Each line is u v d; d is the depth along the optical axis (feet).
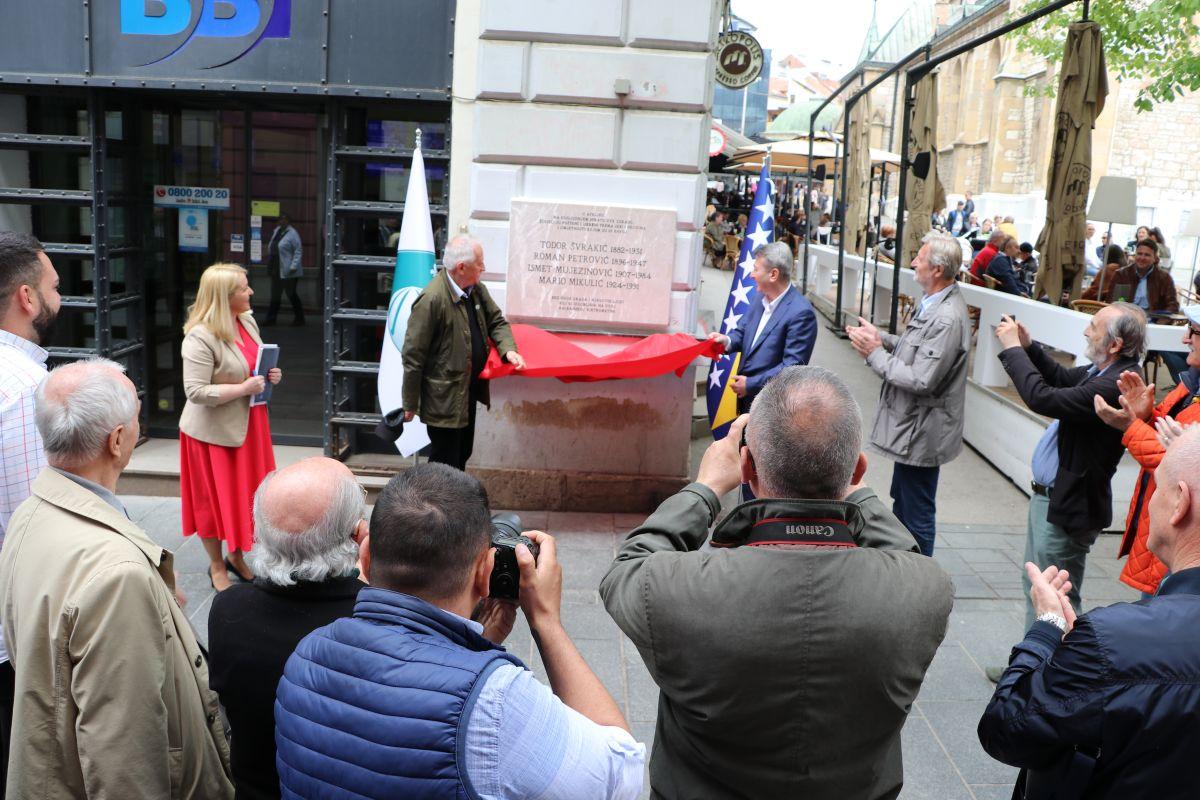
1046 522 14.07
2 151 21.93
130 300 22.95
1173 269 77.87
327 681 5.50
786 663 5.95
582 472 21.31
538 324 20.74
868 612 5.98
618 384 20.92
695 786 6.45
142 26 20.56
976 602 17.53
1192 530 6.54
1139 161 102.42
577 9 19.44
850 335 16.87
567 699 6.00
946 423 16.46
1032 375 13.56
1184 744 5.77
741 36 34.71
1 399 8.64
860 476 7.15
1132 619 6.01
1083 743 5.98
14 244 9.21
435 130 21.56
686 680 6.14
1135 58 44.39
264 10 20.40
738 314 22.91
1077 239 25.12
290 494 6.91
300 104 22.63
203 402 15.67
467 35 20.02
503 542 6.22
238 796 7.10
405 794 5.13
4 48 20.67
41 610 6.93
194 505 16.52
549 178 20.25
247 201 23.39
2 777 8.72
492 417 21.17
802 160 67.87
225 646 6.92
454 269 17.70
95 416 7.40
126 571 6.86
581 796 5.32
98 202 21.67
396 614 5.60
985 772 12.48
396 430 18.11
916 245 39.81
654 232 20.20
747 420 7.14
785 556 6.12
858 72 48.16
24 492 8.64
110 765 6.65
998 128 125.70
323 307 23.67
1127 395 12.14
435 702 5.21
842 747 6.09
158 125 23.04
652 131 20.01
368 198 22.08
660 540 6.75
